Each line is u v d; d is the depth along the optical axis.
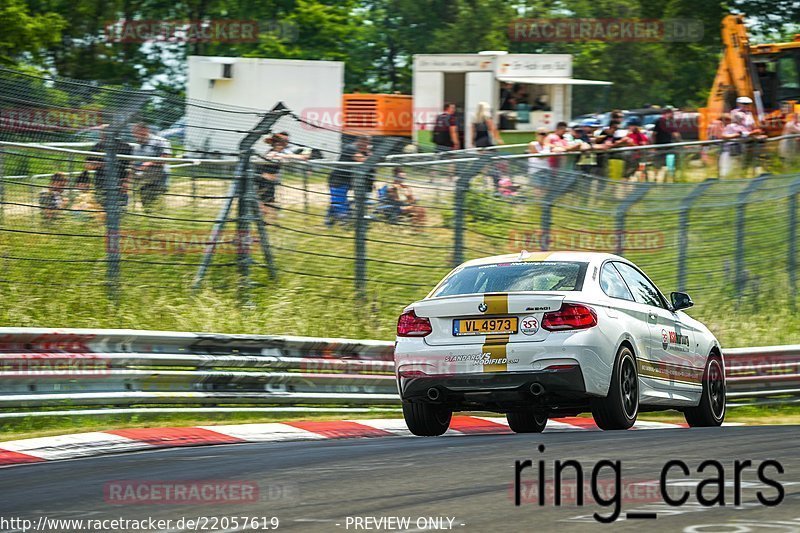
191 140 43.56
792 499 17.45
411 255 47.97
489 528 15.70
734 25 93.50
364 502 18.00
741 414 47.44
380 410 40.59
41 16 125.88
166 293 44.19
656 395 31.78
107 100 41.56
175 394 35.41
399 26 177.00
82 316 41.34
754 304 58.72
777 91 92.75
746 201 57.94
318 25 157.12
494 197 49.47
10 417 31.92
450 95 95.88
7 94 39.16
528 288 30.19
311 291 46.69
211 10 150.12
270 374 37.69
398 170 47.78
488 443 25.62
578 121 100.94
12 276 41.53
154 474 22.09
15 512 18.03
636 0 164.00
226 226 45.47
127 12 146.38
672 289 55.50
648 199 55.00
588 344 28.70
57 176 41.38
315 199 46.56
